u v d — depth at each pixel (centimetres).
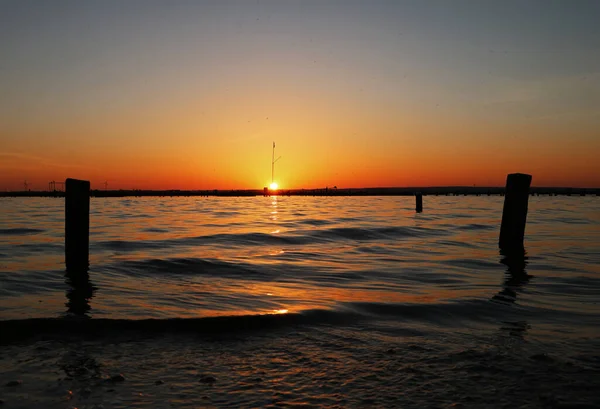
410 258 1388
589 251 1510
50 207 4816
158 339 633
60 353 578
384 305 807
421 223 2586
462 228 2319
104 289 952
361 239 1873
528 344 611
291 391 471
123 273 1123
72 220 1109
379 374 514
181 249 1541
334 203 6372
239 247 1611
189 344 614
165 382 493
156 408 435
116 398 455
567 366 533
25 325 671
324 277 1098
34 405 440
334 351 587
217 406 439
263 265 1249
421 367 533
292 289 962
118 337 639
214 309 783
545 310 788
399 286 995
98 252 1449
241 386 484
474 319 736
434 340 630
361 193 13525
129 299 862
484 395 461
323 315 739
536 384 486
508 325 704
